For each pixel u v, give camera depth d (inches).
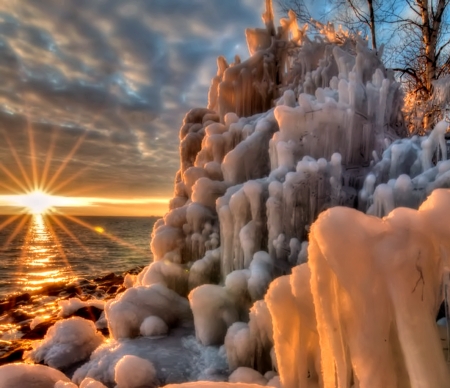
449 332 70.7
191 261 185.2
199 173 210.4
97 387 105.8
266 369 117.1
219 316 139.4
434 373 60.9
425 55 355.3
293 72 262.7
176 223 196.5
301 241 145.4
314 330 82.0
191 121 292.2
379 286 64.3
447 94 222.2
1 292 714.2
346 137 168.9
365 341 63.9
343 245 63.7
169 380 118.2
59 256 1395.2
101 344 167.0
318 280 68.7
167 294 167.8
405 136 204.1
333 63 229.5
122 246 1907.0
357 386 72.4
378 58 220.2
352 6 387.9
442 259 64.2
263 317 113.6
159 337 149.5
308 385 85.4
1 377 116.8
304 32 299.6
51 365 153.5
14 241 2274.9
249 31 298.7
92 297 417.7
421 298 63.4
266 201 150.3
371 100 176.2
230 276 142.5
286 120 167.0
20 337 257.4
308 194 145.5
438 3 352.2
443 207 63.5
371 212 125.2
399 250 63.4
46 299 422.9
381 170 150.8
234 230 157.9
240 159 189.2
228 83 267.7
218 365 124.3
